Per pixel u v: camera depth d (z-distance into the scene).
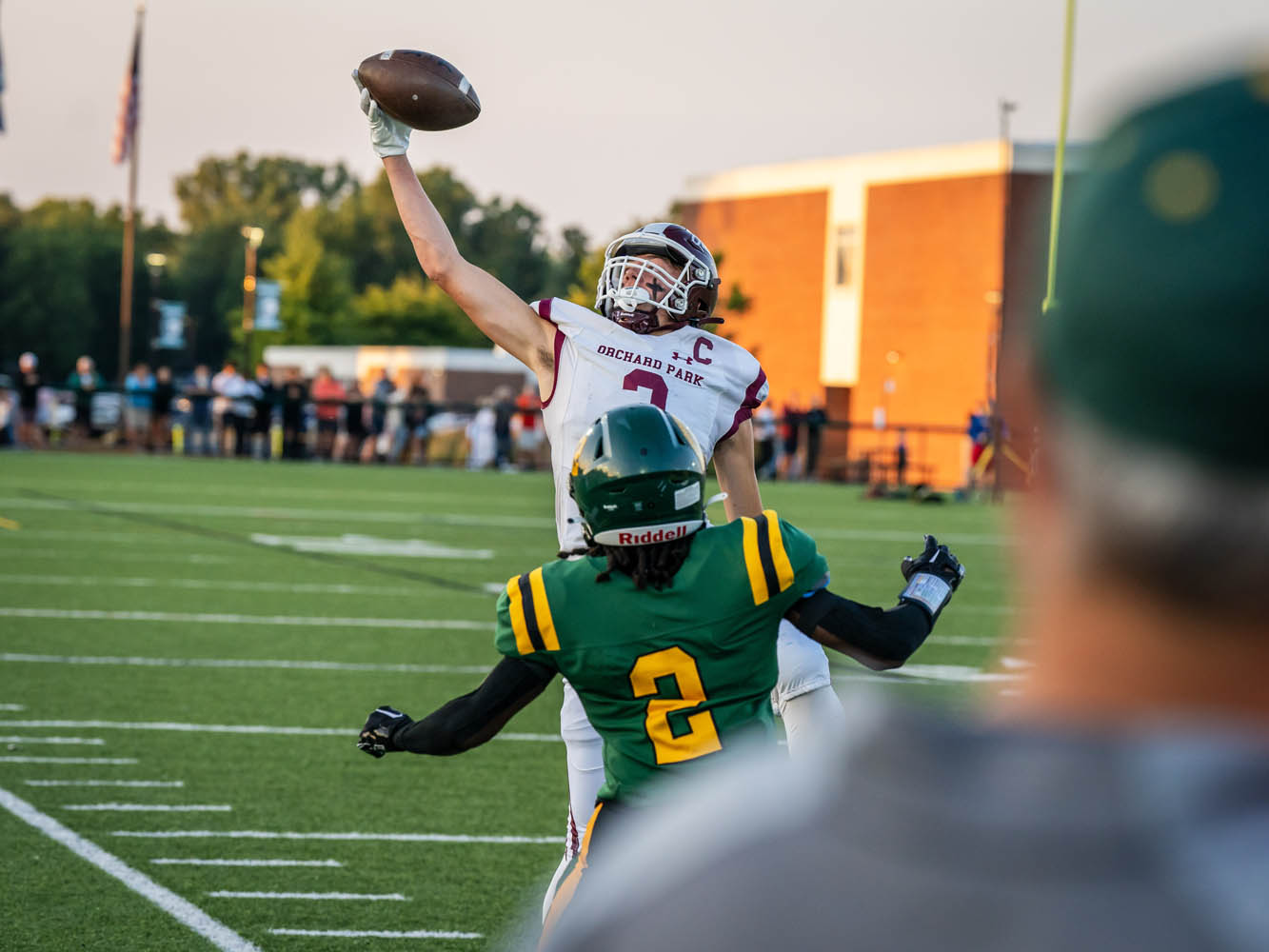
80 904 15.33
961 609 38.75
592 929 2.80
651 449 9.54
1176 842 2.45
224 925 14.85
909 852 2.55
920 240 126.75
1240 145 2.38
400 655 29.67
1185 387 2.45
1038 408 2.71
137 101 115.31
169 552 43.97
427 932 14.85
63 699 24.67
